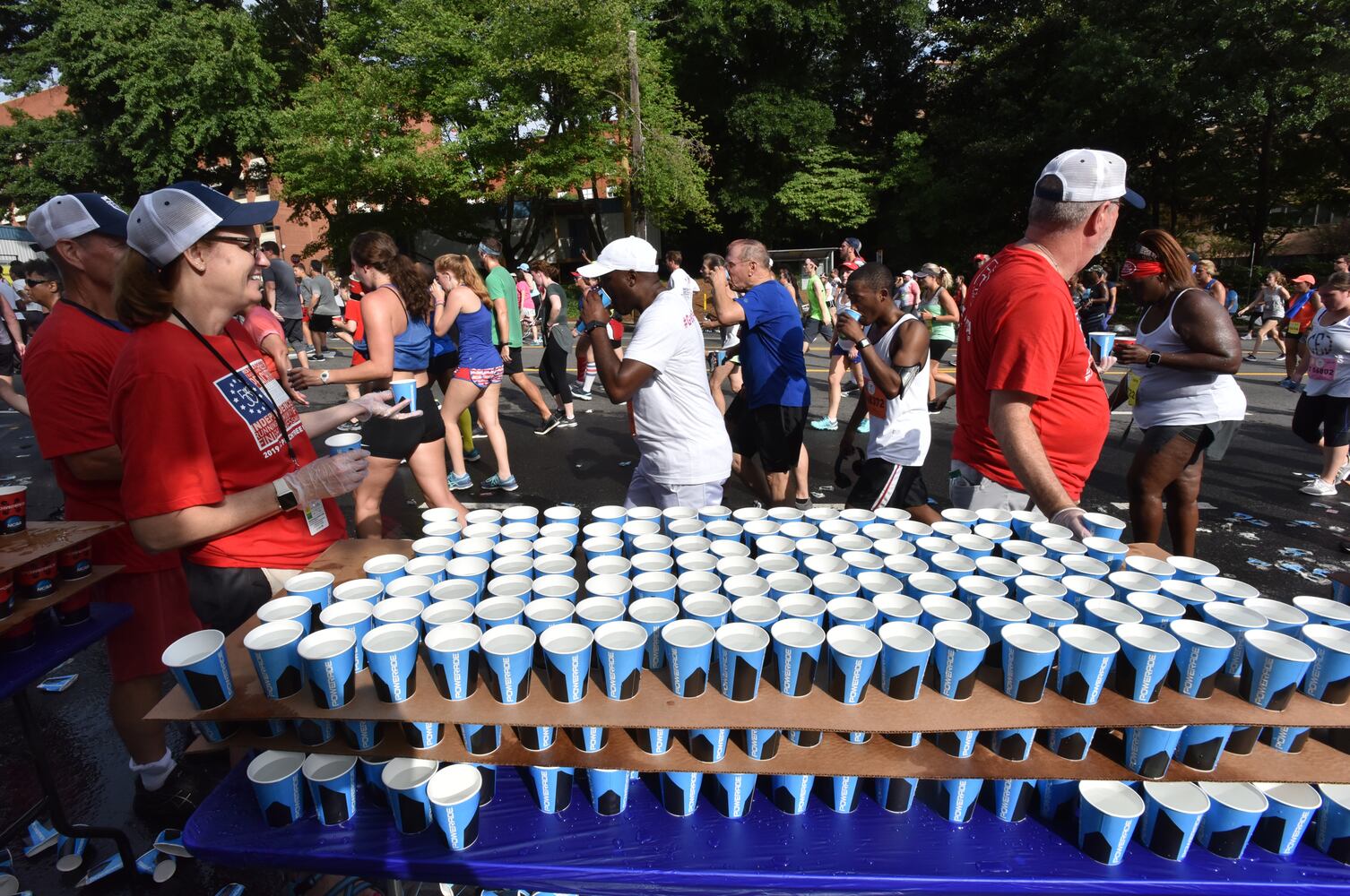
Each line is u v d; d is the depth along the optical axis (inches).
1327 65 692.7
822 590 63.3
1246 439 285.7
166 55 909.2
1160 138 871.1
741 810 55.8
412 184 861.8
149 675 91.1
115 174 1047.6
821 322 389.1
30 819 82.7
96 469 84.5
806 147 1043.9
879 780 56.4
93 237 86.0
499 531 80.4
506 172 840.3
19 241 1041.5
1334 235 1342.3
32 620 75.3
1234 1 694.5
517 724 51.3
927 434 143.1
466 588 64.7
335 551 77.0
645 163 791.1
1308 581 163.5
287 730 56.4
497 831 54.5
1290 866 53.6
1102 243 84.6
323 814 54.4
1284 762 53.9
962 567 67.0
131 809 99.7
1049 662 52.3
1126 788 54.4
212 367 70.5
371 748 54.9
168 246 66.4
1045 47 928.3
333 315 520.1
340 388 419.5
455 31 814.5
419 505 213.8
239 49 928.3
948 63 1146.0
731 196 1092.5
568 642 54.4
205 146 960.3
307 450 84.3
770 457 178.2
